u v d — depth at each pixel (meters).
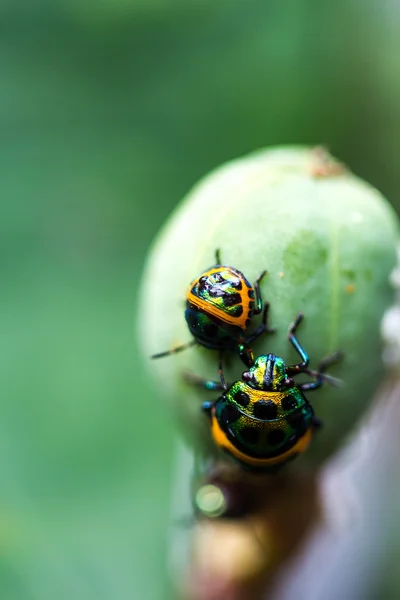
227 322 0.15
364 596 0.20
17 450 0.19
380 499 0.20
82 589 0.18
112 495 0.19
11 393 0.20
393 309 0.15
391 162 0.26
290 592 0.19
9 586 0.18
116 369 0.20
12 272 0.21
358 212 0.15
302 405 0.15
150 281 0.16
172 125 0.24
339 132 0.25
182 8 0.23
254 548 0.17
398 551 0.20
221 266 0.15
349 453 0.17
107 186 0.23
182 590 0.18
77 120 0.23
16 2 0.23
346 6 0.24
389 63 0.25
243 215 0.15
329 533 0.18
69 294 0.21
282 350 0.15
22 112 0.23
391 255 0.15
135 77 0.24
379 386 0.16
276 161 0.16
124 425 0.20
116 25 0.23
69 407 0.20
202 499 0.16
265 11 0.24
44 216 0.22
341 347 0.15
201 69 0.24
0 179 0.22
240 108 0.24
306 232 0.15
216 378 0.15
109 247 0.22
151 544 0.18
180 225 0.16
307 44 0.24
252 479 0.16
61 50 0.23
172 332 0.15
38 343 0.20
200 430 0.16
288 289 0.15
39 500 0.19
